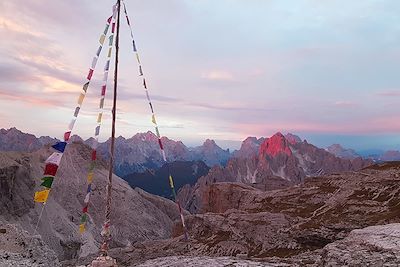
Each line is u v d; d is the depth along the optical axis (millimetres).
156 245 122688
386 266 21859
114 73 21609
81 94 20328
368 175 125812
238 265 26469
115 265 21406
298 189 135250
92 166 20500
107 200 21562
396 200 99375
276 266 26484
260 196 139500
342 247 29141
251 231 102062
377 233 31109
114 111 21422
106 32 21422
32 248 36938
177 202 24172
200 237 117812
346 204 106562
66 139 19844
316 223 93812
